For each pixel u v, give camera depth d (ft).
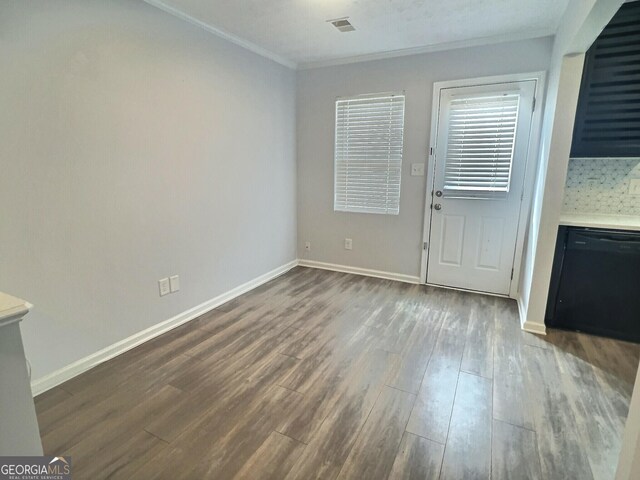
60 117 6.33
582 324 8.75
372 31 9.63
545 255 8.58
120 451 5.17
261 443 5.35
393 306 10.50
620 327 8.40
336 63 12.42
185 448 5.24
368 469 4.90
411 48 11.05
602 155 8.45
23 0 5.67
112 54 7.06
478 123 10.74
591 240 8.25
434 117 11.30
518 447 5.27
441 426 5.70
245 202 11.34
